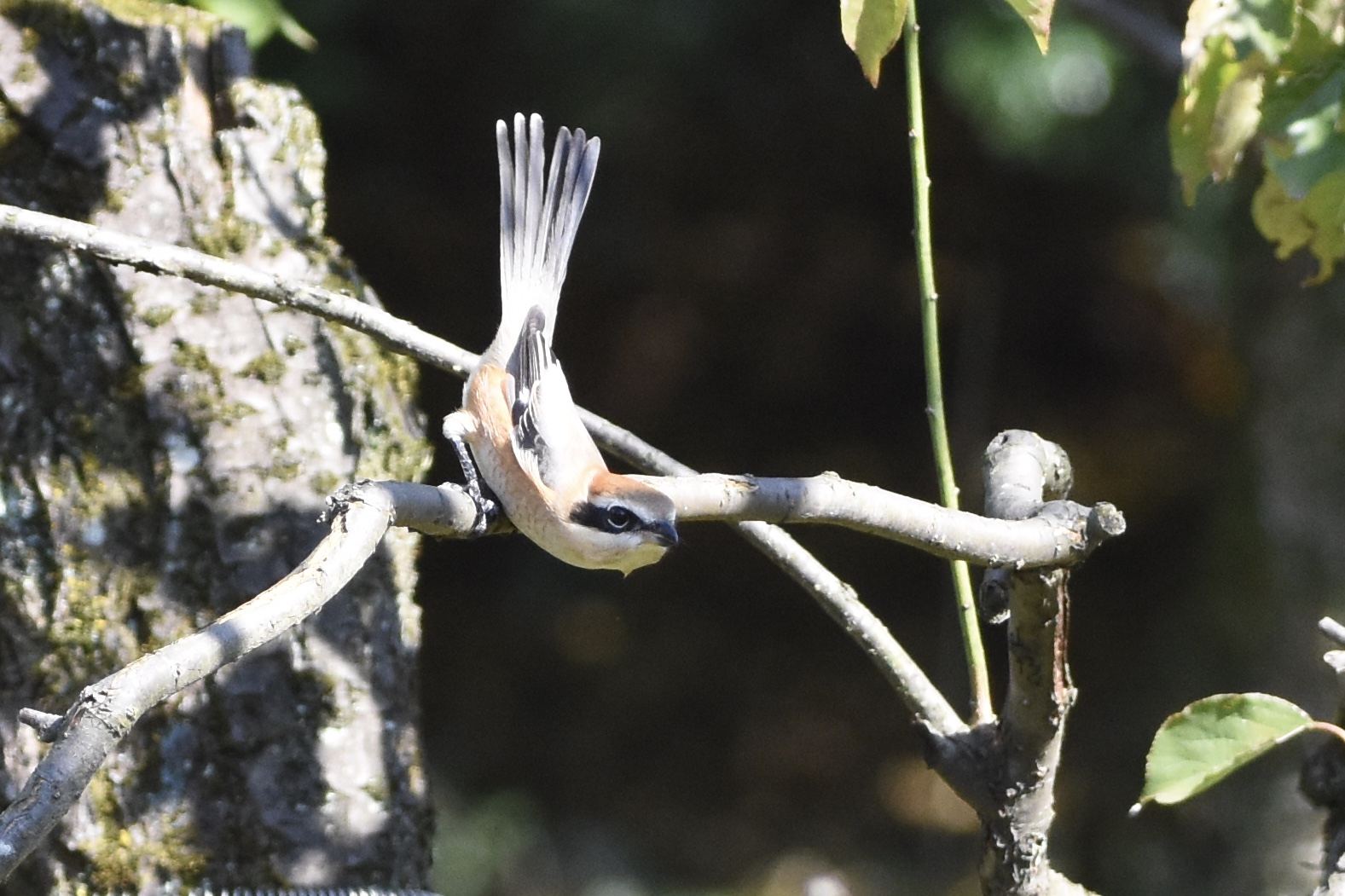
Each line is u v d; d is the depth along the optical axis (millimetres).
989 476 5160
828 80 15211
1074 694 5008
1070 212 16203
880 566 17719
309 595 3625
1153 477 16938
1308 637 12023
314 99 13234
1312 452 11898
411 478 6160
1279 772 12320
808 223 16422
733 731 16844
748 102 15133
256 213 5949
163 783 5391
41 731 3336
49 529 5500
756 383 17094
